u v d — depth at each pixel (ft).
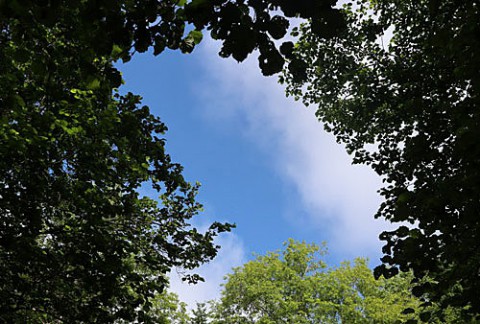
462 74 16.57
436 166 20.15
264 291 79.10
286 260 90.27
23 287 24.91
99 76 12.19
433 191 15.61
